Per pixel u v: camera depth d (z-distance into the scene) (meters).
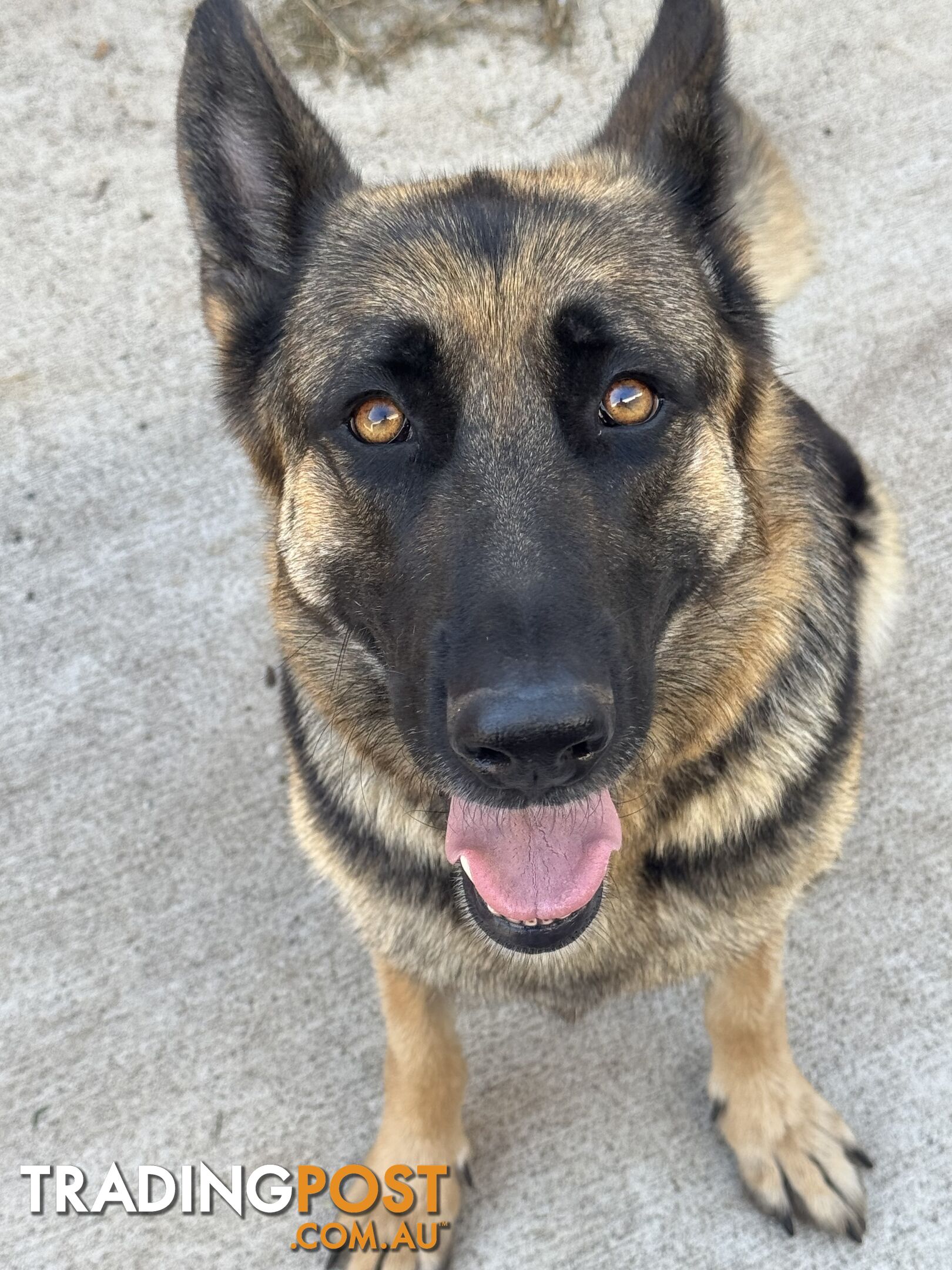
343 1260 0.42
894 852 0.51
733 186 0.37
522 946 0.33
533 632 0.28
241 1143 0.46
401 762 0.37
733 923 0.38
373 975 0.50
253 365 0.38
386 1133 0.43
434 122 0.75
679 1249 0.42
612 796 0.36
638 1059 0.47
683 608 0.35
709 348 0.34
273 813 0.54
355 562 0.34
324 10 0.79
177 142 0.36
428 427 0.32
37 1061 0.48
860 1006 0.47
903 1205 0.42
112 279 0.71
